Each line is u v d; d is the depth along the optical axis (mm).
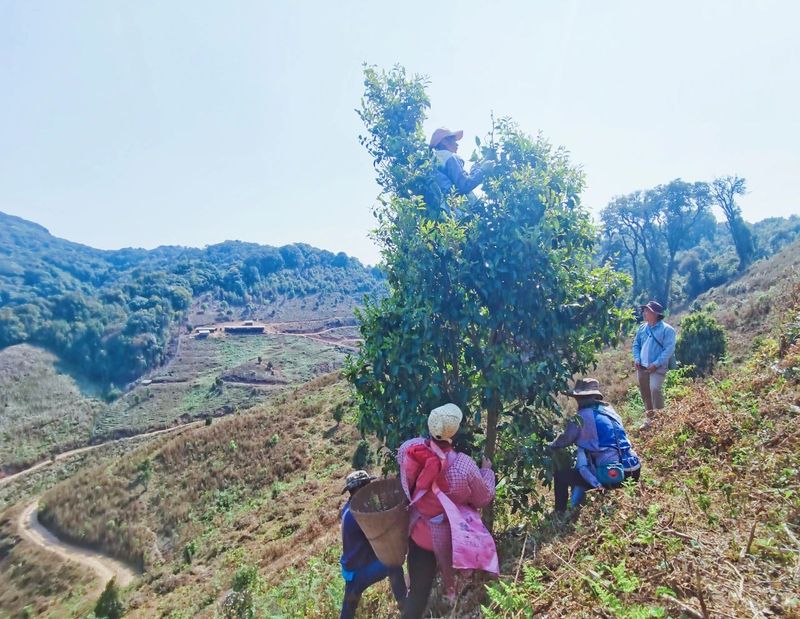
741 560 2600
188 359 124312
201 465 35000
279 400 45719
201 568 20422
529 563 3463
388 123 5418
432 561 3131
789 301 11727
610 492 3998
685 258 66562
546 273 4352
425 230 4352
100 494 36656
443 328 4566
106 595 18906
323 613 5141
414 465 3072
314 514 19266
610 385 12227
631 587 2420
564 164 4734
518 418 4578
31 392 100125
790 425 4137
